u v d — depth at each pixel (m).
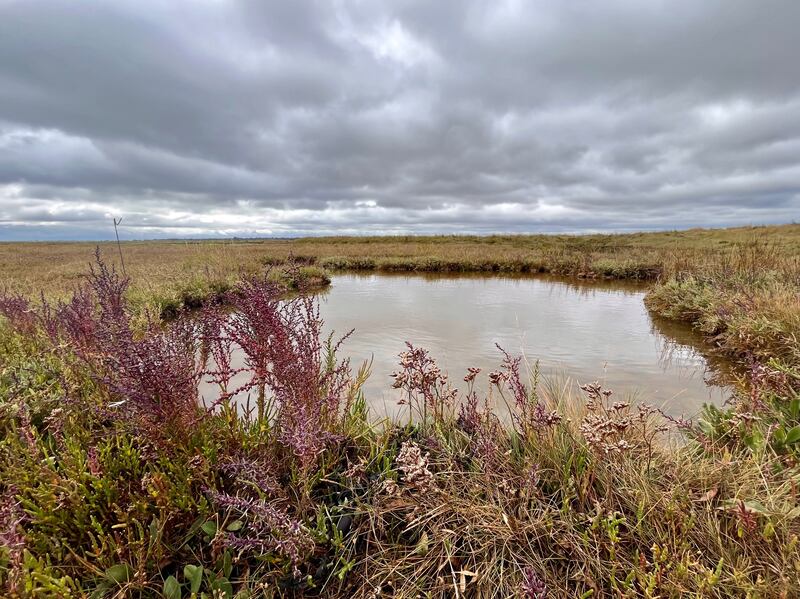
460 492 1.90
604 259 14.70
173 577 1.43
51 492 1.59
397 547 1.68
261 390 2.25
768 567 1.37
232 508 1.74
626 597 1.33
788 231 21.11
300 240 37.97
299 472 1.94
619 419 2.21
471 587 1.52
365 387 3.73
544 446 2.10
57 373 2.74
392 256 19.20
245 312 2.09
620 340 5.51
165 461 1.82
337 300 8.90
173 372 1.87
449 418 2.54
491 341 5.44
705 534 1.56
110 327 2.46
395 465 2.11
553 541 1.62
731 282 7.09
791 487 1.58
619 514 1.72
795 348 3.77
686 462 1.96
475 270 15.88
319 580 1.55
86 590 1.40
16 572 1.22
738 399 2.81
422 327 6.27
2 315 4.59
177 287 7.80
